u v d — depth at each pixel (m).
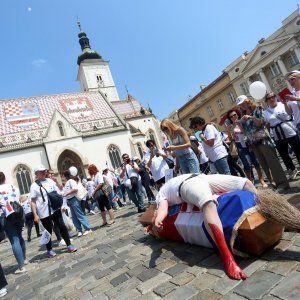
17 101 46.78
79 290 4.44
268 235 3.69
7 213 6.64
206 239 4.20
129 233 7.41
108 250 6.30
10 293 5.33
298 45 40.22
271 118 7.43
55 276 5.57
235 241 3.78
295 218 3.49
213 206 3.77
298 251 3.55
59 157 42.22
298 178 7.46
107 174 12.75
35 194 7.29
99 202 9.92
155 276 4.09
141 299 3.55
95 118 47.53
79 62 68.69
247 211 3.65
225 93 51.34
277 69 43.41
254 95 7.34
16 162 40.59
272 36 43.38
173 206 4.93
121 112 57.03
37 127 43.97
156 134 55.50
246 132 7.20
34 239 12.66
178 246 5.03
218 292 3.19
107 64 67.50
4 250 11.52
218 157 7.22
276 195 3.68
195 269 3.91
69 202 9.20
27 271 6.61
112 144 45.50
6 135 42.19
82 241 8.24
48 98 48.66
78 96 50.41
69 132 43.25
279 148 7.49
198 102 56.66
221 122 9.40
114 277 4.54
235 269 3.41
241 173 8.95
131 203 16.59
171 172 7.55
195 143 10.09
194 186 4.02
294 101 6.46
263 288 3.00
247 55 47.12
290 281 2.98
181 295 3.36
